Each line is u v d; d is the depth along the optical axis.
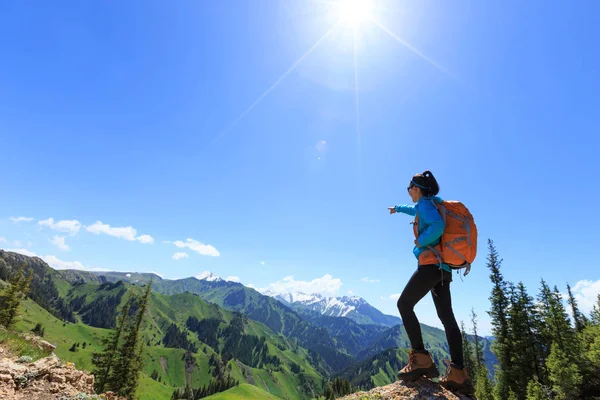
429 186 4.56
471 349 59.56
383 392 4.75
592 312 45.62
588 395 31.23
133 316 54.78
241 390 143.88
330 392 116.38
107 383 47.16
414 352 4.63
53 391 5.72
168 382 195.12
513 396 37.62
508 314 43.22
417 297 4.44
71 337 186.12
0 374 5.48
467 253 4.08
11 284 50.19
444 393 4.29
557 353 33.50
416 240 4.52
